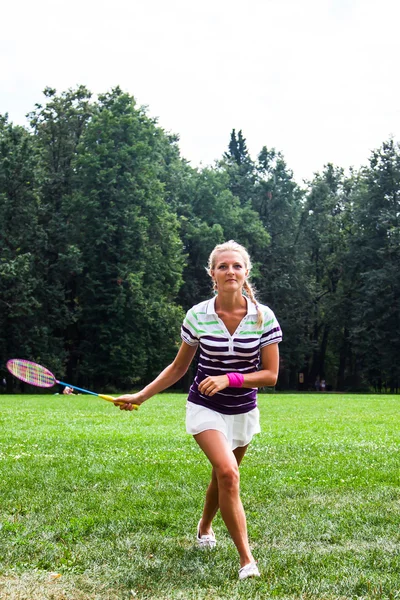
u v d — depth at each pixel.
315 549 5.13
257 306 4.92
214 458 4.62
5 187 46.81
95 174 47.53
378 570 4.59
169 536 5.57
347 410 23.48
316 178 64.56
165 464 9.11
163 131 59.31
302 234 64.50
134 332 48.75
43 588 4.11
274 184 63.50
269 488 7.44
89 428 14.88
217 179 58.97
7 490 7.24
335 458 9.95
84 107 52.97
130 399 5.21
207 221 58.28
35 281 45.66
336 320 60.94
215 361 4.90
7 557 4.76
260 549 5.11
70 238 48.69
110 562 4.73
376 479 8.16
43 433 13.51
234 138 81.88
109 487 7.48
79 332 52.25
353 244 59.09
